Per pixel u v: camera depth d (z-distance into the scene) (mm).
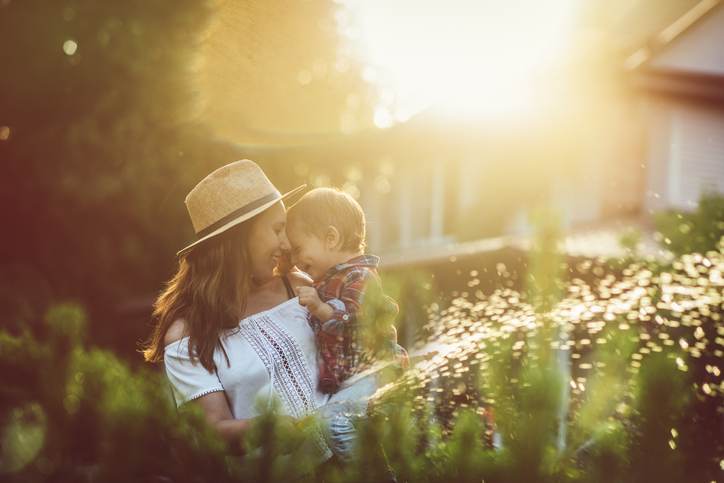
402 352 2008
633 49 13039
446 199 15555
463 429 1373
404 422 1446
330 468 1445
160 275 13133
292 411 2266
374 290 1939
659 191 12227
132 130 11875
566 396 1378
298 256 2559
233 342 2316
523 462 1329
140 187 12172
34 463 1294
